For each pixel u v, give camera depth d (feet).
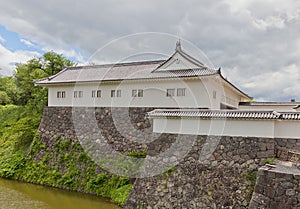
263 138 36.45
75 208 46.75
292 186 27.71
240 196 34.99
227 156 37.88
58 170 62.90
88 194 55.01
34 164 66.69
